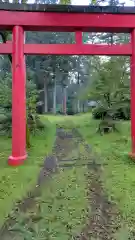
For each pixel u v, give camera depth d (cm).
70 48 507
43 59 2236
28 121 905
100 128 941
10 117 889
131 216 276
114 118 1045
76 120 1517
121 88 962
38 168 473
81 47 507
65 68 2334
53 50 505
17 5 487
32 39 2078
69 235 239
